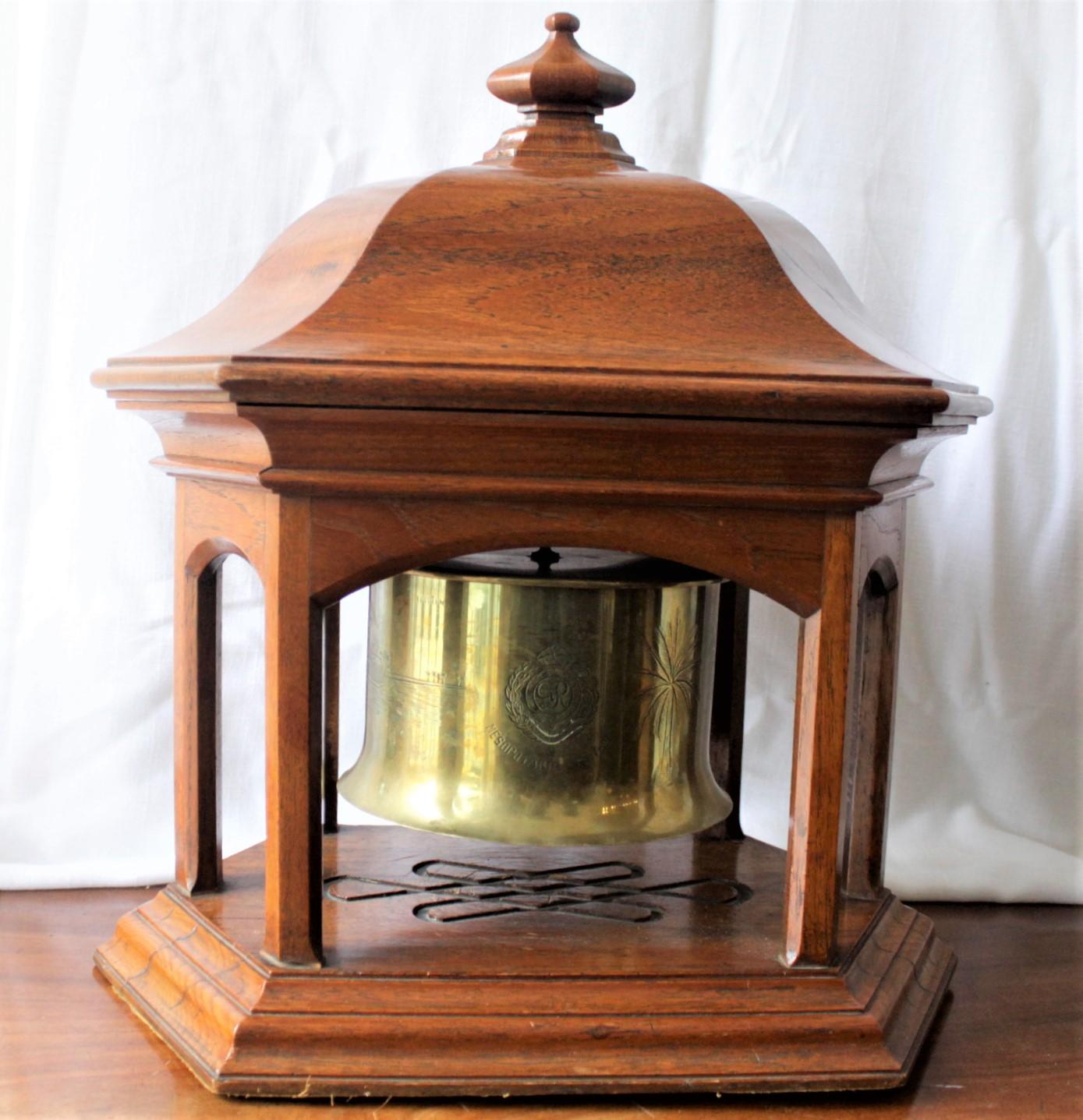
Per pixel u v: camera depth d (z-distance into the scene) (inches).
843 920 41.0
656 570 40.2
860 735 42.3
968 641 54.0
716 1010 35.5
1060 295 52.2
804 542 34.1
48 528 51.5
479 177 36.5
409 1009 34.9
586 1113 34.4
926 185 52.4
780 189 52.3
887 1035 36.6
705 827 39.3
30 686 51.8
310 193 51.6
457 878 43.1
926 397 31.4
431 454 32.4
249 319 35.4
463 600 37.9
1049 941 48.1
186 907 40.4
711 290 34.5
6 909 48.3
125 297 51.0
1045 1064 38.3
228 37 50.5
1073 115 51.6
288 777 34.7
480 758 37.9
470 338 32.3
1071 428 52.6
